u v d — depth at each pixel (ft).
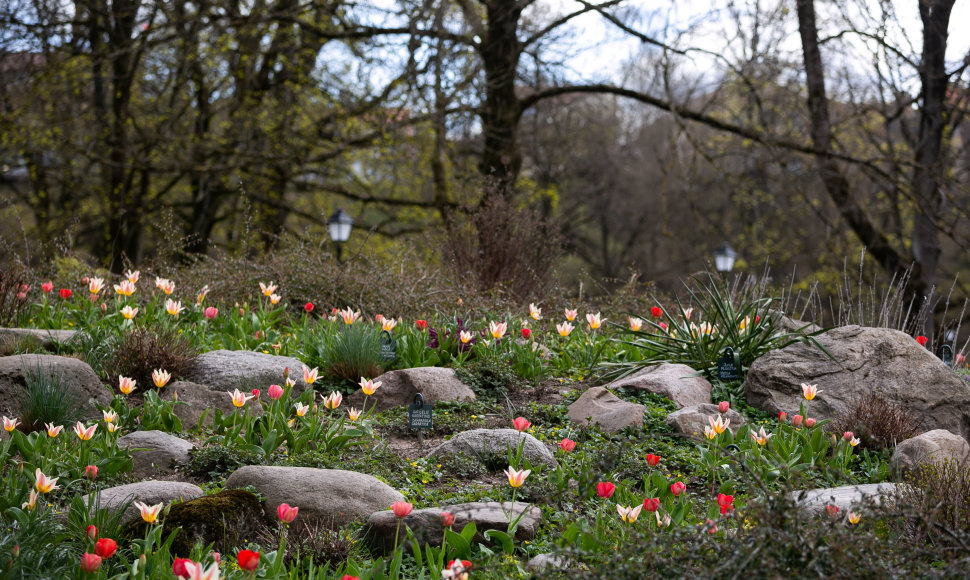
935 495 13.70
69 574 11.63
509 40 54.54
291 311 31.37
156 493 14.26
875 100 55.72
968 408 19.60
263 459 17.07
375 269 32.42
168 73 60.85
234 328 26.68
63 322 26.58
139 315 26.76
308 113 64.64
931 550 11.43
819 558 9.95
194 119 63.52
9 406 18.40
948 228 53.11
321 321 27.22
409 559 13.14
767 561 9.79
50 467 15.49
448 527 12.90
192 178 65.31
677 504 14.23
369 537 13.62
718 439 18.31
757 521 10.77
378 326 25.18
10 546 11.50
